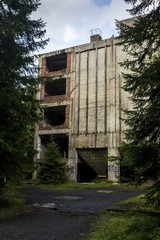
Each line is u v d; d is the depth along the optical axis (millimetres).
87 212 8312
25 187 19375
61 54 28688
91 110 24516
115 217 7273
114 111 23047
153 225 5105
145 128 5672
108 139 22797
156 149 5531
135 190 16594
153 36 6379
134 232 5035
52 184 21547
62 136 27969
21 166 9102
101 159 23781
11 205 9492
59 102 26844
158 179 5602
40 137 27812
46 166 22438
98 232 5602
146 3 6340
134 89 6422
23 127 9617
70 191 16469
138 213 7363
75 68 26812
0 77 8547
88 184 21344
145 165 5824
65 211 8578
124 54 23812
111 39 25078
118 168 21688
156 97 5957
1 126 8594
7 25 8883
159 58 6371
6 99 8305
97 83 24844
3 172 8555
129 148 5746
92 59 25875
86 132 24250
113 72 24062
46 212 8453
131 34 6652
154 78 5793
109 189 17578
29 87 9703
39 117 10227
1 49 9336
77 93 25906
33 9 10062
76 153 24797
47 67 30766
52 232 5863
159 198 5266
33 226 6434
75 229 6129
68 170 24516
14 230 6020
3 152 7961
